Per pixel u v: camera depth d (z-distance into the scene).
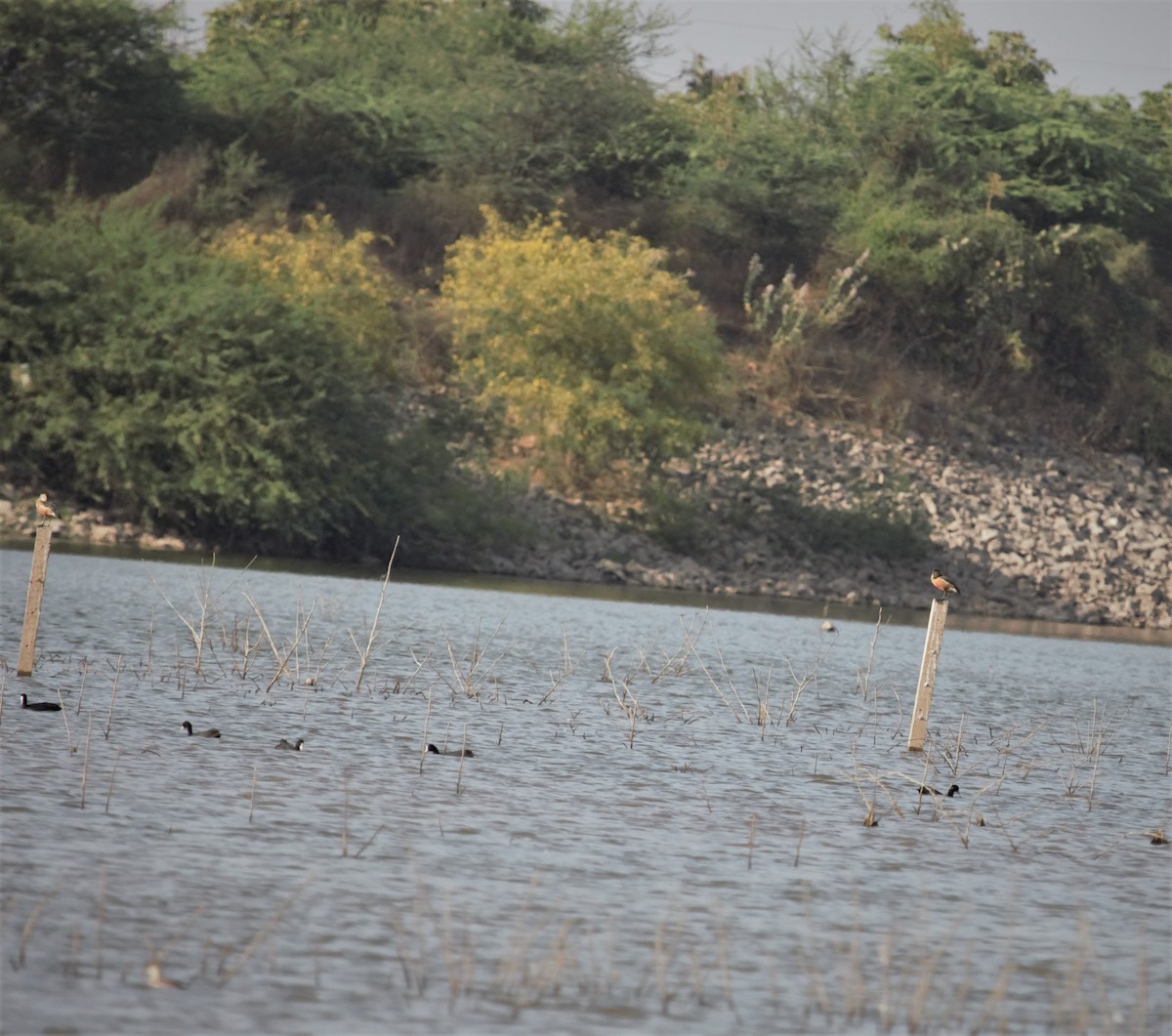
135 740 59.09
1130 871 50.84
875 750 72.44
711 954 38.75
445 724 69.19
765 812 55.72
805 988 36.81
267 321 162.38
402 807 51.81
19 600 102.94
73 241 166.62
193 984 34.06
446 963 36.53
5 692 66.75
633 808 54.62
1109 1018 36.09
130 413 155.12
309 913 39.41
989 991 37.50
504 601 137.62
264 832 46.91
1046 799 63.09
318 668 80.94
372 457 169.00
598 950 38.34
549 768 60.66
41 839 43.84
